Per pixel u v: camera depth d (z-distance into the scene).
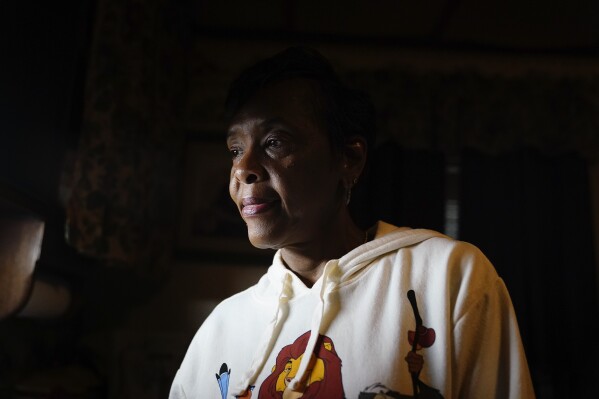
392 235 0.80
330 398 0.68
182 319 2.65
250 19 2.94
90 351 2.56
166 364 2.57
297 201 0.75
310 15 2.88
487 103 2.93
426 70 3.01
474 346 0.71
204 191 2.79
